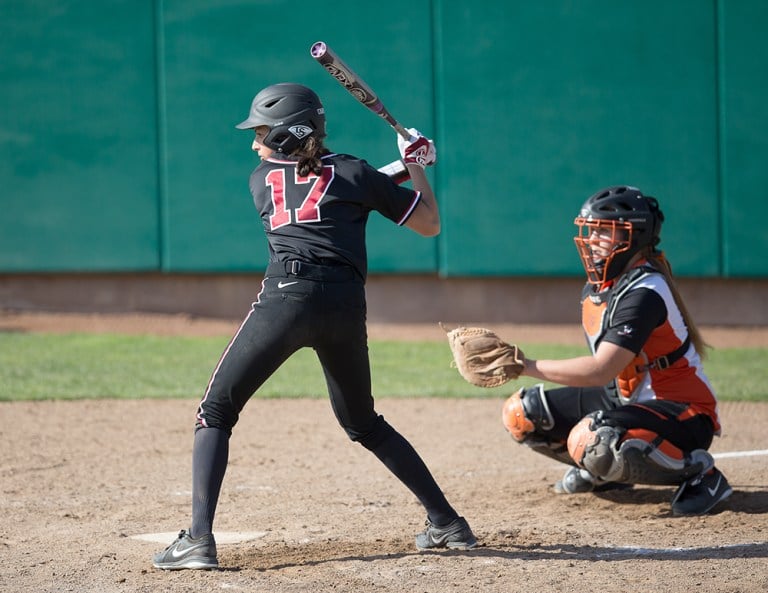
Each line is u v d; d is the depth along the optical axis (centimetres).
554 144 4625
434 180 4647
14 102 4644
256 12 4609
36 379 3331
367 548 1496
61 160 4659
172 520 1734
